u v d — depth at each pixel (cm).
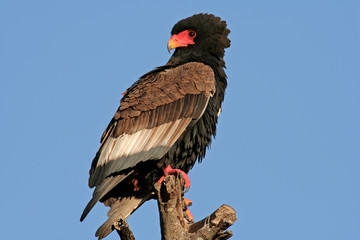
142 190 1167
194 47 1381
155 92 1194
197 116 1171
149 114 1165
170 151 1160
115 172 1098
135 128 1148
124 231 929
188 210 1150
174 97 1183
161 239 971
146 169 1151
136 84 1288
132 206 1137
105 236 1052
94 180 1097
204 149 1266
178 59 1362
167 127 1151
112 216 1090
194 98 1188
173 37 1392
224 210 927
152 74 1300
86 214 1027
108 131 1194
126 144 1128
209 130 1242
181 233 947
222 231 927
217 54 1389
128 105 1186
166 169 1153
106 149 1132
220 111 1334
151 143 1130
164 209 949
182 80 1213
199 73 1231
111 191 1155
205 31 1381
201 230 923
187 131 1180
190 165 1242
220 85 1334
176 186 938
